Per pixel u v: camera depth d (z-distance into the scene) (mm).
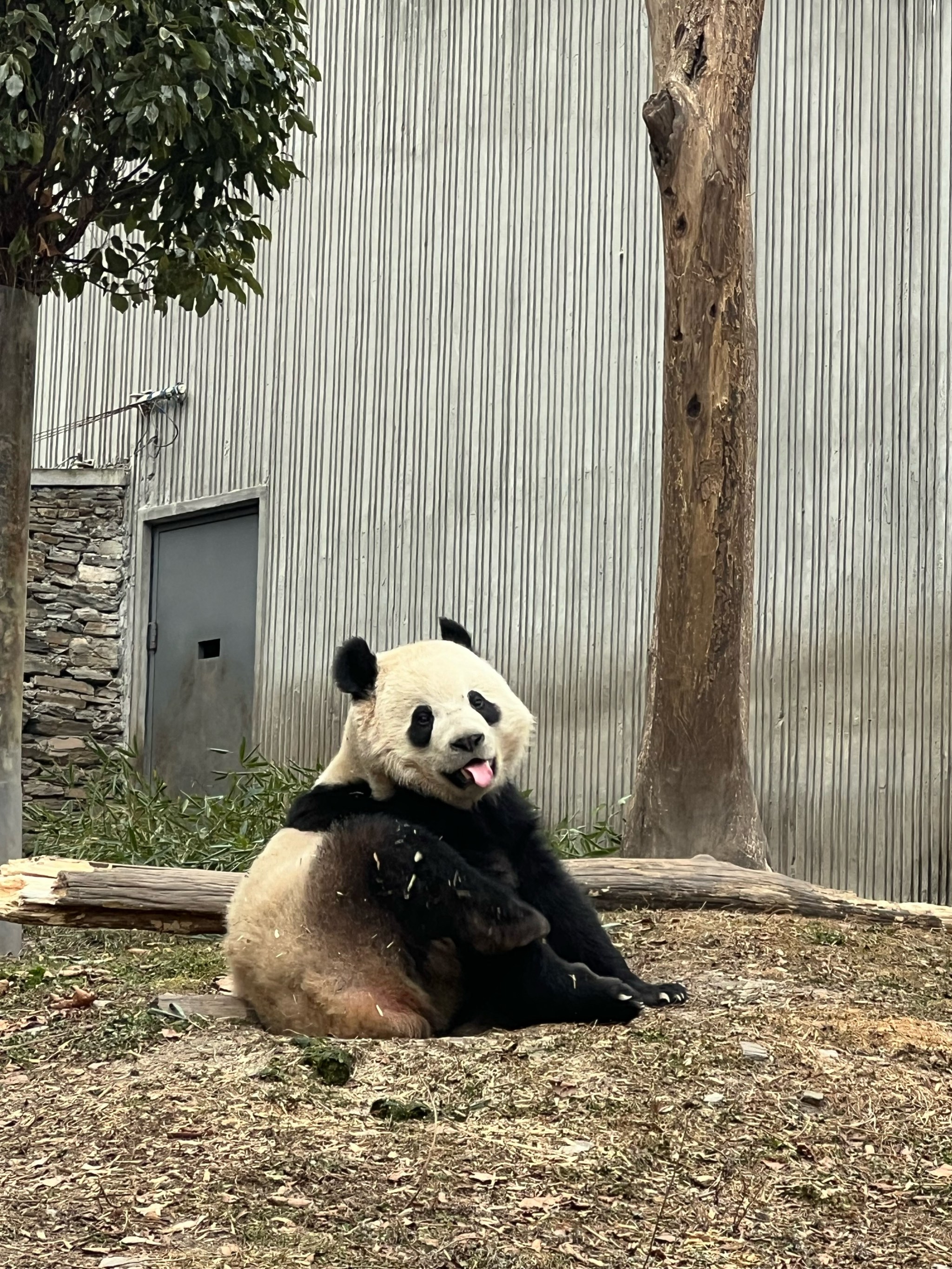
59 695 10656
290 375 9914
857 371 7422
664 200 6250
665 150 6207
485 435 8812
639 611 8031
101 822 7695
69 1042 4398
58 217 6113
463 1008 4512
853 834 7281
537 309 8625
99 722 10766
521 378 8672
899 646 7207
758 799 7555
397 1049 4164
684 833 6258
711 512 6188
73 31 5680
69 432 11438
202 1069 4098
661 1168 3697
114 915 5164
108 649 10867
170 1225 3408
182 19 5730
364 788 4559
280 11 6281
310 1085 3969
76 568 10852
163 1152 3672
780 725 7523
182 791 10453
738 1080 4062
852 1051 4270
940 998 4852
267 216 10070
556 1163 3668
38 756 10492
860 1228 3551
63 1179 3584
